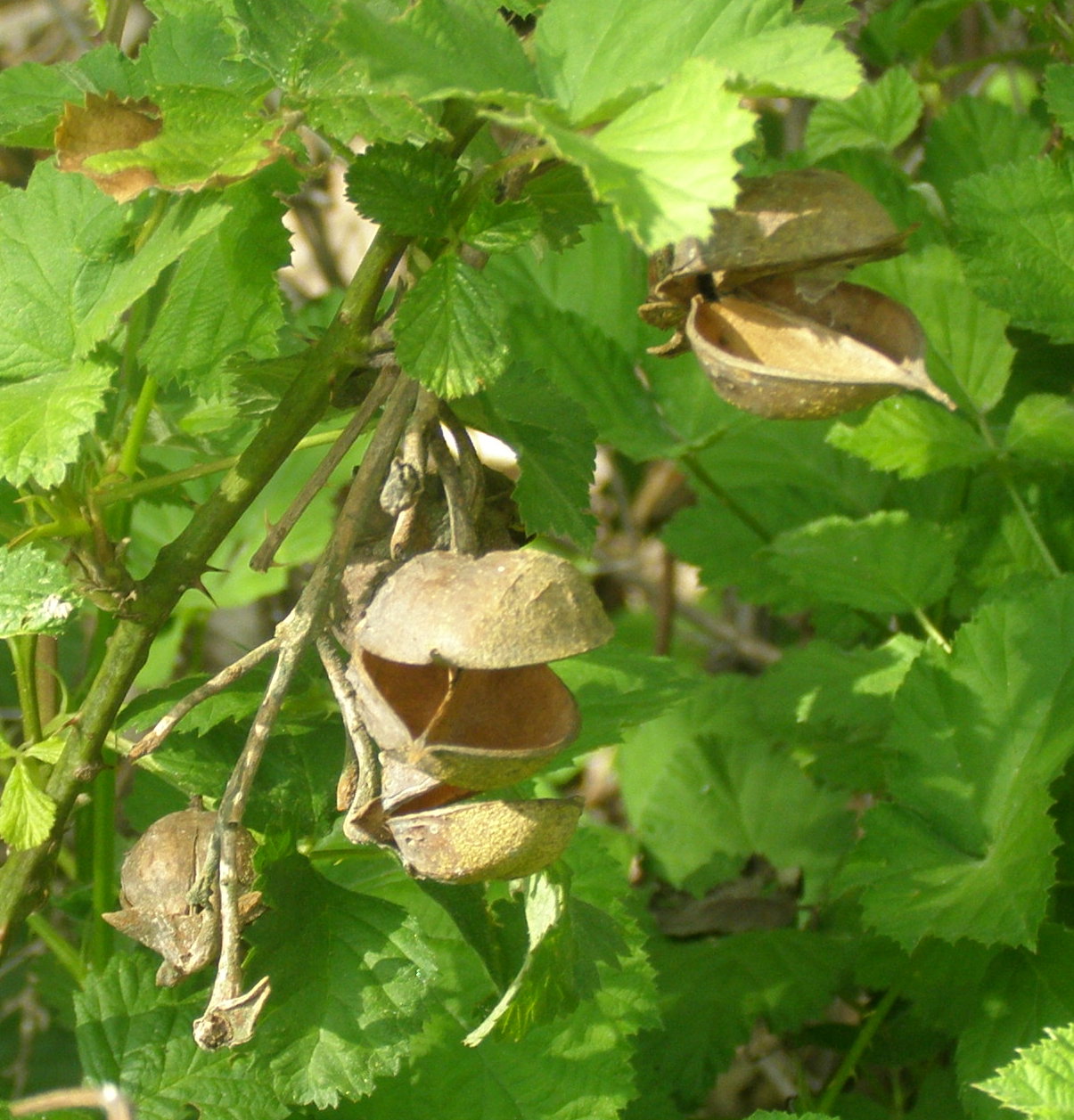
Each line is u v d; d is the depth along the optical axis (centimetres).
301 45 60
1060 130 80
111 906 68
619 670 69
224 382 63
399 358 58
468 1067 66
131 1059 63
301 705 65
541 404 63
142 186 59
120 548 62
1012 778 69
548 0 60
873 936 71
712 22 58
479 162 62
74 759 62
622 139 56
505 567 57
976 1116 68
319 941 62
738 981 74
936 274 76
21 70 65
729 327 59
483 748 57
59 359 63
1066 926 70
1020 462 76
